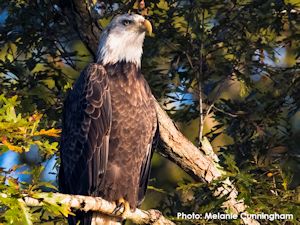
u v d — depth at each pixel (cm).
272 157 1315
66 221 1164
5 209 819
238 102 1338
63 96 1286
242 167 1255
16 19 1309
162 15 1312
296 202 1053
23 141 852
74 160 1166
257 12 1295
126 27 1206
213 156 1202
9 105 824
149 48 1341
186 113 1342
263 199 1048
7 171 803
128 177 1155
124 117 1156
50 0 1299
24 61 1317
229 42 1320
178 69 1343
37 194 803
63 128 1198
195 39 1310
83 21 1266
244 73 1341
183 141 1191
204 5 1298
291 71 1338
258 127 1327
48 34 1317
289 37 1338
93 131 1151
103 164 1143
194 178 1197
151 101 1180
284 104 1349
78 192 1160
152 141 1183
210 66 1334
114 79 1173
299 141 1316
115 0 1319
